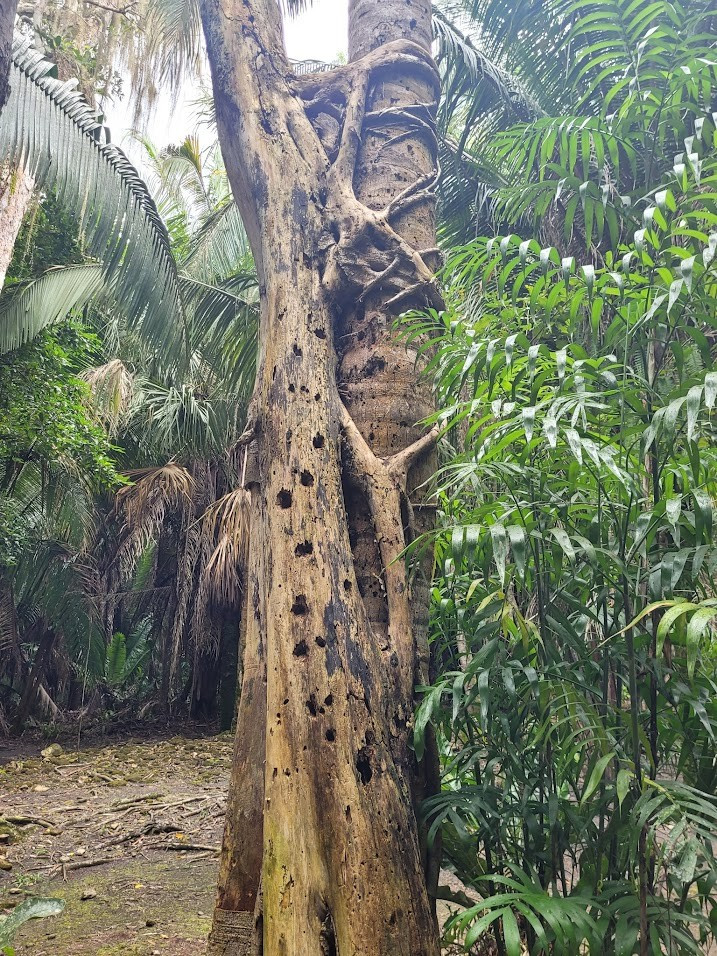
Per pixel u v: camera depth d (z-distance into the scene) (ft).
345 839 6.70
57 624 40.83
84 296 21.54
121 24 24.68
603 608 6.77
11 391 22.86
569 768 7.02
